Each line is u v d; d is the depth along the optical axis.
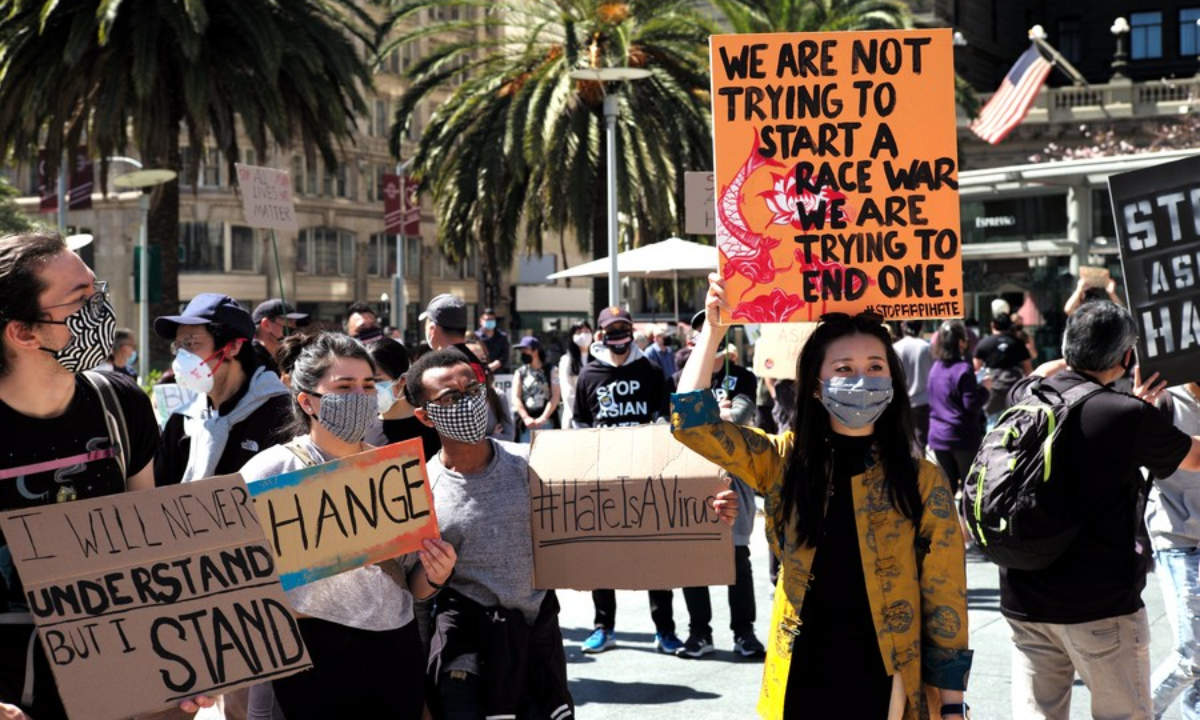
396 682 4.03
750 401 8.02
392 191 34.78
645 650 8.16
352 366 4.04
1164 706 5.28
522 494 4.45
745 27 27.69
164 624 3.39
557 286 57.62
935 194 4.03
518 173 22.06
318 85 20.70
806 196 4.05
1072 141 42.19
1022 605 4.66
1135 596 4.55
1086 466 4.43
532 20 23.03
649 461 4.53
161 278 20.41
